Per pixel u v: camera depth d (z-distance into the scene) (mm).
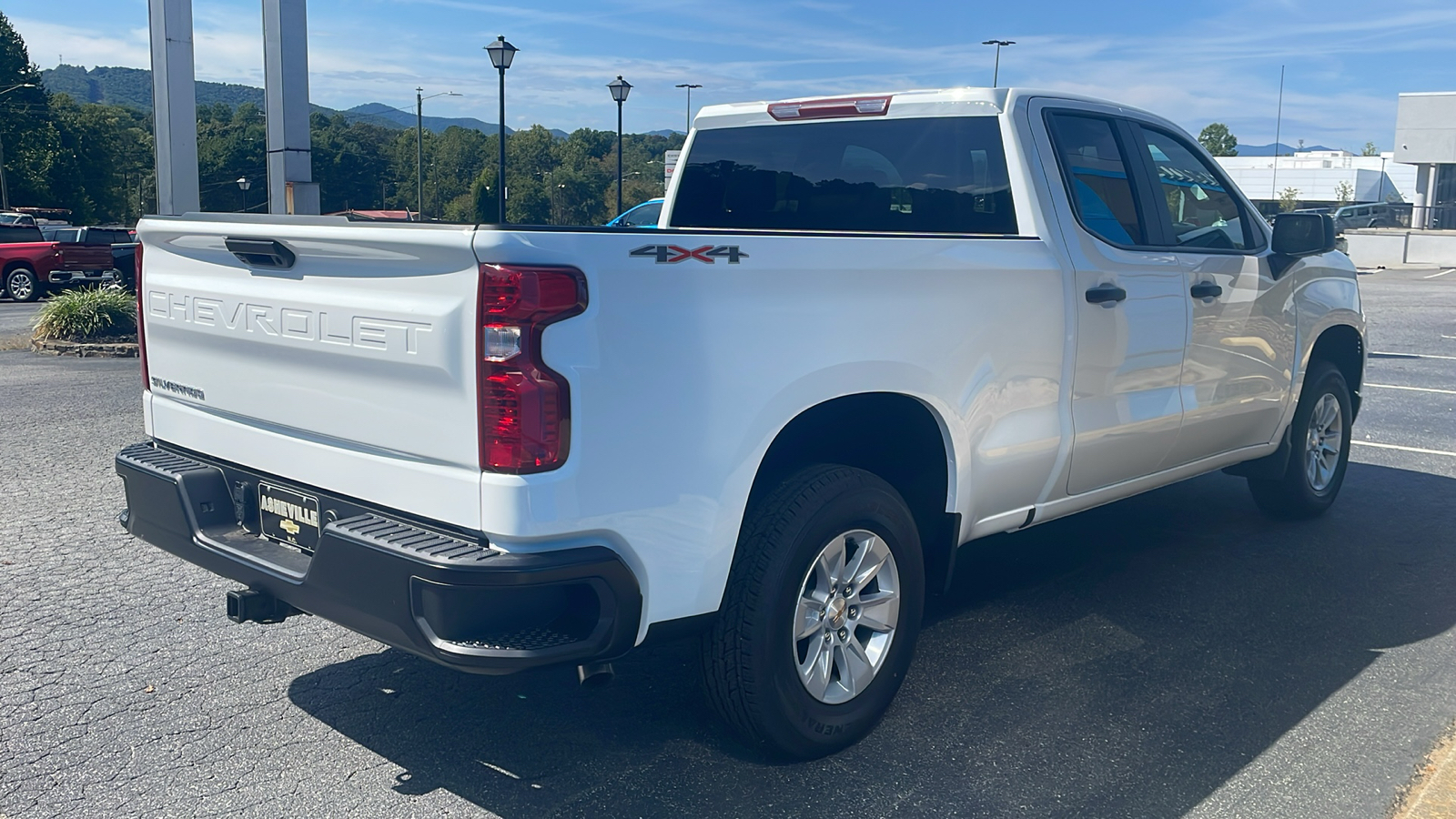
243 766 3324
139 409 9234
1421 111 44656
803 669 3299
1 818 3010
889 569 3523
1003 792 3201
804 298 3143
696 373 2902
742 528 3189
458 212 94250
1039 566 5344
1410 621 4617
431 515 2828
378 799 3141
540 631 2758
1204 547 5660
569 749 3445
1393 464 7520
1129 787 3232
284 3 12266
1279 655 4234
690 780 3256
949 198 4395
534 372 2627
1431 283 28672
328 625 4488
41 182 79812
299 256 3047
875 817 3057
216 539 3383
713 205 5262
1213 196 5070
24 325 17375
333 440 3086
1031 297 3902
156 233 3584
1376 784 3262
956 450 3697
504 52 20203
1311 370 5855
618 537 2818
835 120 4773
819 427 3680
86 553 5344
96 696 3795
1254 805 3135
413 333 2777
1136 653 4242
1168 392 4672
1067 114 4387
